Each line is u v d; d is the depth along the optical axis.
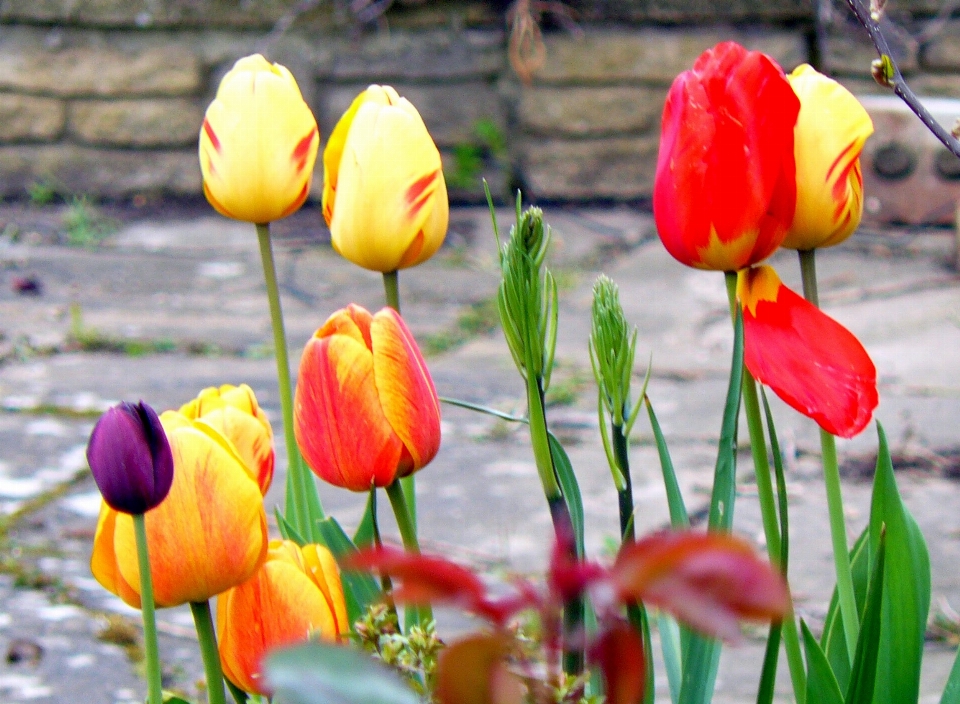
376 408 1.12
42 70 5.35
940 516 2.30
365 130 1.23
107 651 1.88
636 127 5.28
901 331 3.60
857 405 1.10
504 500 2.44
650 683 1.11
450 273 4.38
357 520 2.33
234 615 1.12
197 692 1.70
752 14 5.17
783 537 1.09
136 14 5.30
